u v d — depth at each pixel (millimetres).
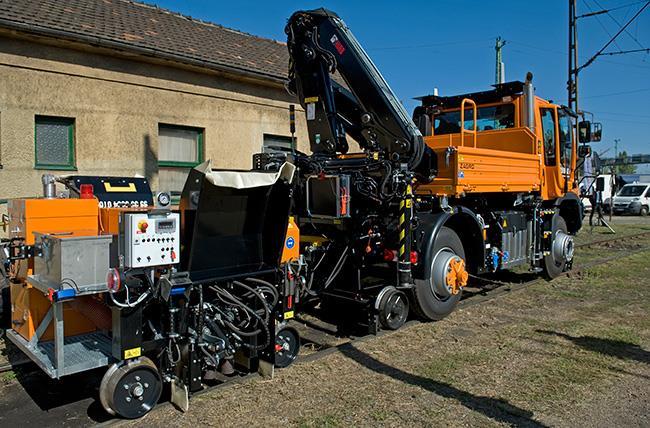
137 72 9062
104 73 8633
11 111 7656
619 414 3621
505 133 7766
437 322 5926
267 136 11422
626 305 6703
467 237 6621
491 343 5148
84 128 8438
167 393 3916
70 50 8227
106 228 4156
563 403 3785
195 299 3850
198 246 3756
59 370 3332
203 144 10188
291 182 4066
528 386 4078
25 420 3566
